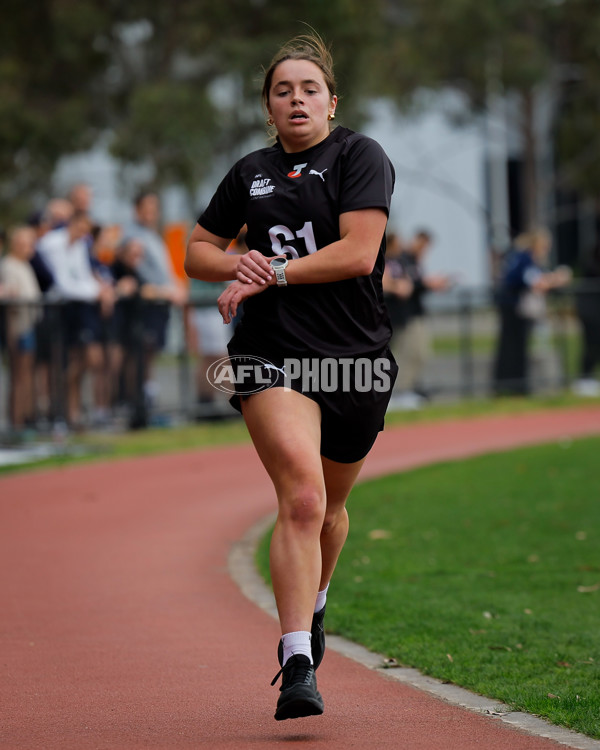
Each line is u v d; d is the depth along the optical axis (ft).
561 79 398.21
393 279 182.91
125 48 311.88
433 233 449.89
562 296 206.39
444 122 405.39
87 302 147.54
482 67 371.97
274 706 53.52
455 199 451.53
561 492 113.50
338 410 50.19
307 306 49.98
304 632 47.55
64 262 151.23
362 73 318.04
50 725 50.52
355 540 93.40
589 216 495.00
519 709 52.42
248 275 49.26
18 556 89.20
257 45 291.99
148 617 71.61
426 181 447.42
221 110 305.32
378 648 63.72
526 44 370.53
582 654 61.31
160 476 126.41
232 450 145.38
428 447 151.23
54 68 306.76
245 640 66.23
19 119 291.79
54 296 149.89
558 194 497.46
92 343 148.46
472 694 55.21
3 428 141.18
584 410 190.70
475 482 120.47
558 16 375.86
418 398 188.03
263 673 59.41
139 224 162.09
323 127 51.39
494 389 198.08
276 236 50.60
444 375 191.93
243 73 293.84
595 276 230.89
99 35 299.38
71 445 144.66
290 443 48.29
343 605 73.00
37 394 143.23
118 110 314.14
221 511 107.04
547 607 72.02
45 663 61.36
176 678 58.44
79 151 311.47
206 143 295.07
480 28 362.94
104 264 160.76
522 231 462.60
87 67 303.89
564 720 50.01
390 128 440.45
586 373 210.59
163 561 87.45
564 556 86.58
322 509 48.39
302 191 50.16
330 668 60.44
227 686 57.00
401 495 113.50
